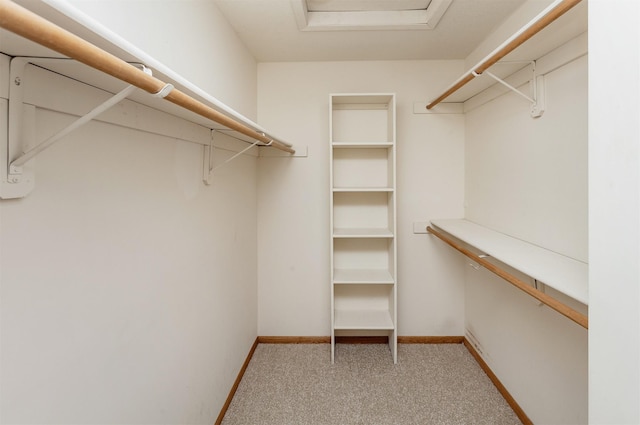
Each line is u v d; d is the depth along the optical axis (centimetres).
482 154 216
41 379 67
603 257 65
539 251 143
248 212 228
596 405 67
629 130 59
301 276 256
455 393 193
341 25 188
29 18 37
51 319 69
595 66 67
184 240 131
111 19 83
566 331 136
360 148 250
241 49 206
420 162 249
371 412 177
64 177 73
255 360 232
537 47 135
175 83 77
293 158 252
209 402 156
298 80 248
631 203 59
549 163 145
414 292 255
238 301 204
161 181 113
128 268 95
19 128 62
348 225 255
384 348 248
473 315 236
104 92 84
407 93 246
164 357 115
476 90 207
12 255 61
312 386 201
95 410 81
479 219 221
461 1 163
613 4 62
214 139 157
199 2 141
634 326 58
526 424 165
